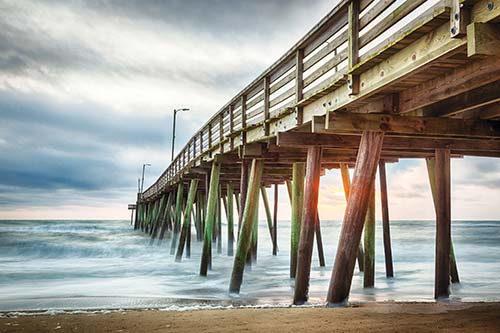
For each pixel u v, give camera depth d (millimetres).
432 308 6004
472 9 3703
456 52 4070
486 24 3568
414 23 4359
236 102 10922
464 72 4832
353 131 6203
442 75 5180
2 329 4871
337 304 6133
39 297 9398
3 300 8992
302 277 7316
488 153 9359
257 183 10242
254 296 9461
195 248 24797
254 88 9656
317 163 7602
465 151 9156
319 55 6648
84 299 8984
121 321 5184
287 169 15234
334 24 6211
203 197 27188
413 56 4531
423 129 6367
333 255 21562
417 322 4965
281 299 8883
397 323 4910
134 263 17594
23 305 8312
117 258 20281
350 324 4871
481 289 10492
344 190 12180
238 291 9797
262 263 17609
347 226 6074
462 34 3729
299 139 7566
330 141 7652
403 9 4645
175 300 8734
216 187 12914
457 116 6672
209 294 9852
